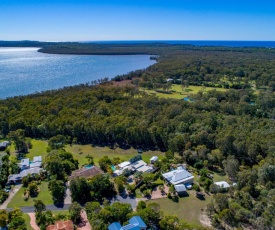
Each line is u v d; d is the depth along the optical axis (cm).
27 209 5119
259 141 7125
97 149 8150
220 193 5212
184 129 8450
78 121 8906
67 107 10769
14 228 4278
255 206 4803
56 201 5381
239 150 7019
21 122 9256
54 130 8962
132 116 9756
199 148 7106
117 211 4619
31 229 4512
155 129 8219
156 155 7675
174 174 6094
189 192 5725
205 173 6275
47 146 8375
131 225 4244
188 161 7069
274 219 4278
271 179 5600
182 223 4491
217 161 6944
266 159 6344
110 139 8719
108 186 5647
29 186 5656
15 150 8075
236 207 4784
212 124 8738
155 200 5444
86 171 6247
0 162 6906
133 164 6781
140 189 5791
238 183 5588
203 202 5384
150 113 9800
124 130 8456
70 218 4703
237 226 4547
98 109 10394
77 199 5416
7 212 4906
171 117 9656
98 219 4450
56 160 6356
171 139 7700
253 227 4541
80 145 8494
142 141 8331
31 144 8381
